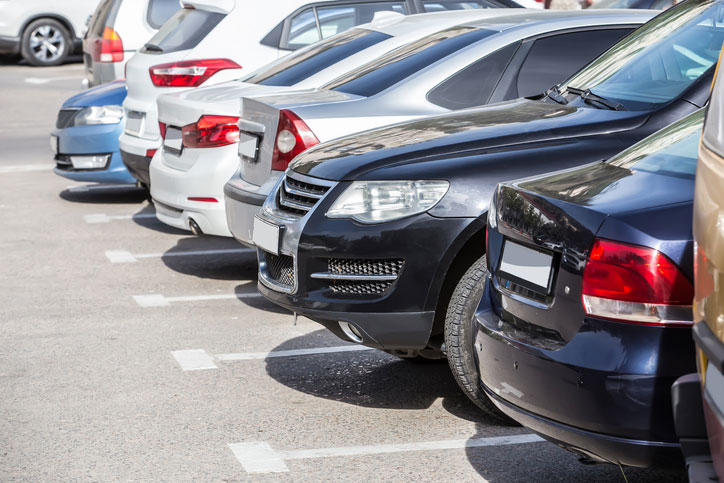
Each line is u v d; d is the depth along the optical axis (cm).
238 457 554
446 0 1213
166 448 568
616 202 424
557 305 432
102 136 1270
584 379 412
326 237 586
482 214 566
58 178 1519
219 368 703
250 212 771
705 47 639
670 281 399
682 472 421
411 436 580
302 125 740
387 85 780
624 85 646
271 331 790
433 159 587
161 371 698
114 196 1394
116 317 834
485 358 475
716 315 328
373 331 582
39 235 1158
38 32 2792
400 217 573
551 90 696
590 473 525
